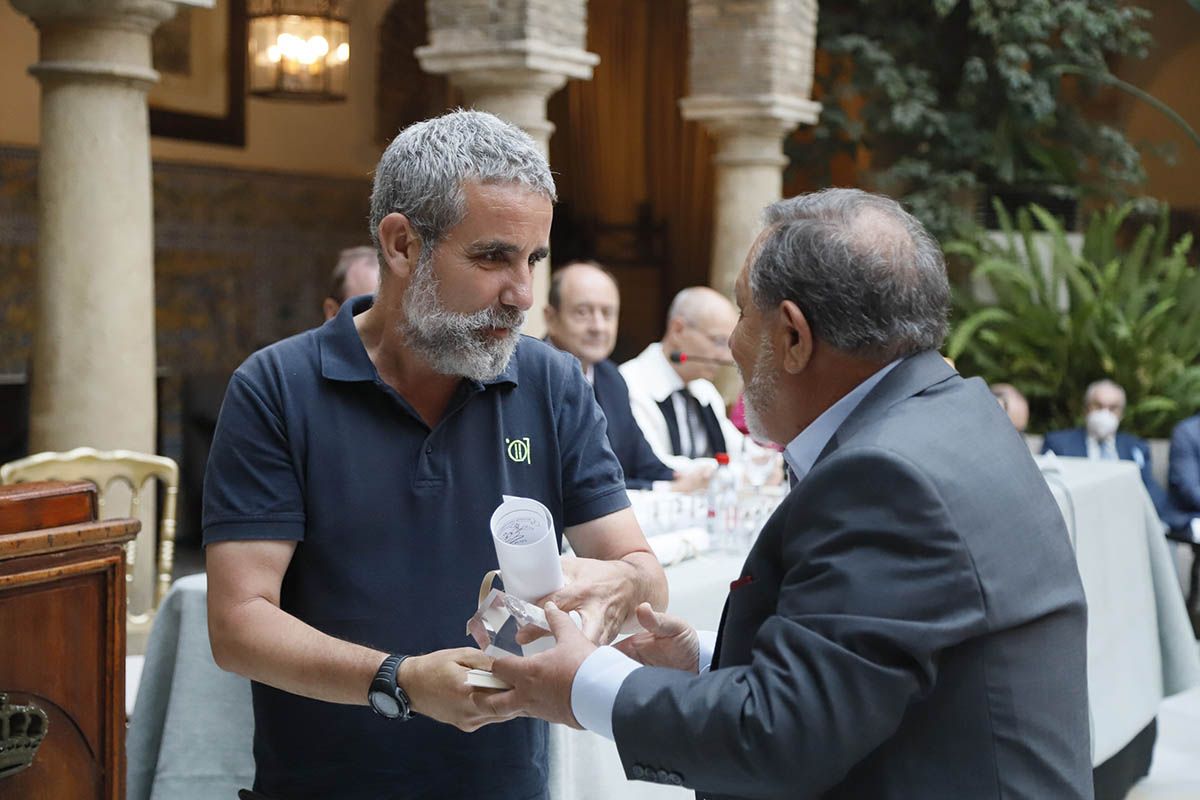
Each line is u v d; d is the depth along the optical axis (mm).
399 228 1836
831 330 1614
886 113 9625
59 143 4879
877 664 1433
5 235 8219
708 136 12672
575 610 1805
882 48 9695
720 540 3623
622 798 3027
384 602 1896
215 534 1864
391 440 1920
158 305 8867
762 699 1462
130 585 4613
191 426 8570
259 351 1948
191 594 2936
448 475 1941
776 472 4410
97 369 4938
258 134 9531
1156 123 12414
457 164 1792
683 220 12898
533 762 2004
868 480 1499
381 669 1717
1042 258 9688
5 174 8219
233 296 9391
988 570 1490
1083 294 8859
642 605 1887
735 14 7852
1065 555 1610
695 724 1499
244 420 1881
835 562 1482
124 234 4953
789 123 8078
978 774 1499
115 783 2014
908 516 1478
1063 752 1550
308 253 9938
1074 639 1592
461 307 1814
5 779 1852
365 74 10234
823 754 1436
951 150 9711
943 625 1450
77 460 4258
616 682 1589
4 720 1809
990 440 1598
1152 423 8625
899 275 1603
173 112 8914
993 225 9961
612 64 12750
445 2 6414
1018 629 1528
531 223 1815
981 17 9414
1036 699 1529
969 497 1513
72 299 4918
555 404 2072
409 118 10570
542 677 1636
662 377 5105
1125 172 10164
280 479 1876
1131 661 4770
